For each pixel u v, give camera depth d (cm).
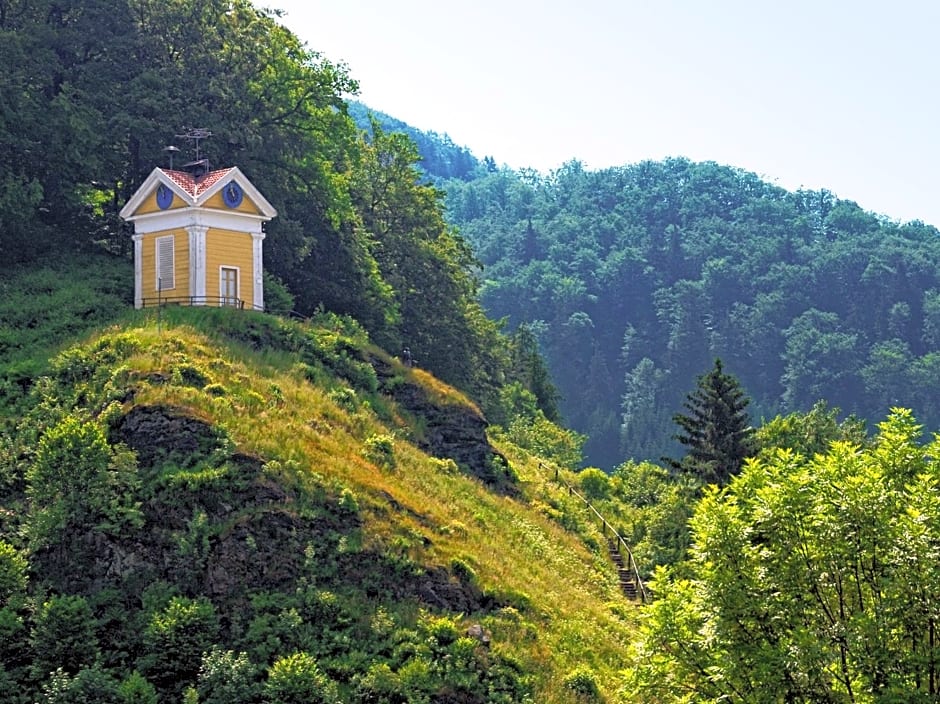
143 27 6731
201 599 3669
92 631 3503
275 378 5009
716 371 6769
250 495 3962
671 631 3186
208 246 5597
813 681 2962
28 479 3928
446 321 8675
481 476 5547
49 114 6138
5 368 4819
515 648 3862
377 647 3656
